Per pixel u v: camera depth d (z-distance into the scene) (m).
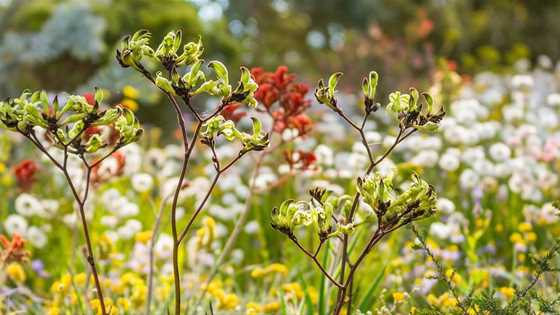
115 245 5.03
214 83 2.42
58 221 5.47
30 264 4.73
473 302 2.84
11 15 13.26
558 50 17.78
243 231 5.44
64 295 3.86
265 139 2.47
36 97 2.42
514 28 17.73
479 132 5.93
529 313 2.77
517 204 5.47
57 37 12.30
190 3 14.88
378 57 14.40
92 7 13.48
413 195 2.38
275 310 3.74
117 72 8.53
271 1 21.47
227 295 3.81
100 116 2.46
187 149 2.49
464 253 4.75
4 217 5.64
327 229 2.46
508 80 9.63
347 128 8.33
